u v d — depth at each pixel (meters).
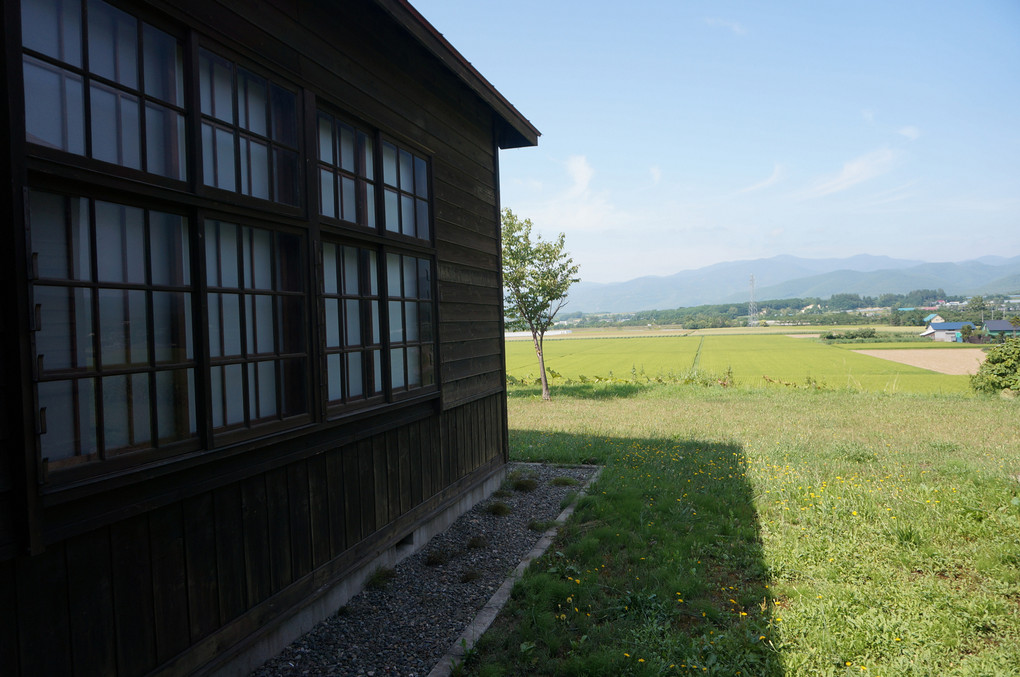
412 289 5.33
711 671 3.20
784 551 4.91
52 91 2.34
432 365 5.61
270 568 3.41
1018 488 6.41
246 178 3.34
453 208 6.21
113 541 2.49
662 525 5.65
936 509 5.74
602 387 21.55
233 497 3.15
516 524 5.91
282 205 3.56
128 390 2.62
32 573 2.17
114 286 2.55
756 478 7.33
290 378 3.65
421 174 5.55
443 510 5.68
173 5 2.80
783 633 3.60
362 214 4.54
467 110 6.65
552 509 6.40
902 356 57.78
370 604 4.17
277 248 3.61
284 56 3.60
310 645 3.60
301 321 3.77
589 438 10.70
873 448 9.31
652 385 21.52
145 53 2.75
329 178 4.17
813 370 41.50
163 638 2.71
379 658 3.47
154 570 2.67
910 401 15.63
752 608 4.03
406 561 4.98
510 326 18.86
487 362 7.11
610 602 4.08
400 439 4.99
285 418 3.56
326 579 3.92
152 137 2.77
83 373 2.41
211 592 2.99
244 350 3.29
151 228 2.78
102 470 2.45
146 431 2.70
